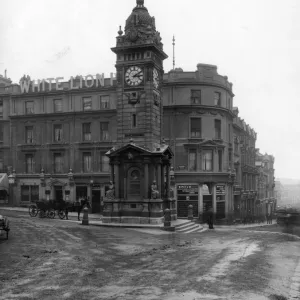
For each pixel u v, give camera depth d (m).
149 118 38.72
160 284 14.66
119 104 39.78
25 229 30.77
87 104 59.88
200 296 13.15
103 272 16.55
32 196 61.56
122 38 39.69
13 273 16.09
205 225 49.97
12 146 63.00
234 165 67.50
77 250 21.98
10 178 61.69
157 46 39.72
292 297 13.70
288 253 22.91
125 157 38.47
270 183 116.31
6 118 63.72
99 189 58.59
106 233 30.73
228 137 61.03
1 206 62.34
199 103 55.94
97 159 58.78
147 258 20.05
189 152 55.66
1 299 12.66
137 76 39.25
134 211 37.97
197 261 19.30
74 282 14.80
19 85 63.94
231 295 13.34
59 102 61.38
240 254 21.80
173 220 41.66
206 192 56.25
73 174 59.19
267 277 16.14
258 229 45.44
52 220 40.44
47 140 61.22
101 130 58.97
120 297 12.95
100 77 59.44
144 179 37.84
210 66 57.25
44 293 13.35
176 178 55.16
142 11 40.41
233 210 62.03
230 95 63.00
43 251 21.20
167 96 56.19
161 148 38.66
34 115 61.72
